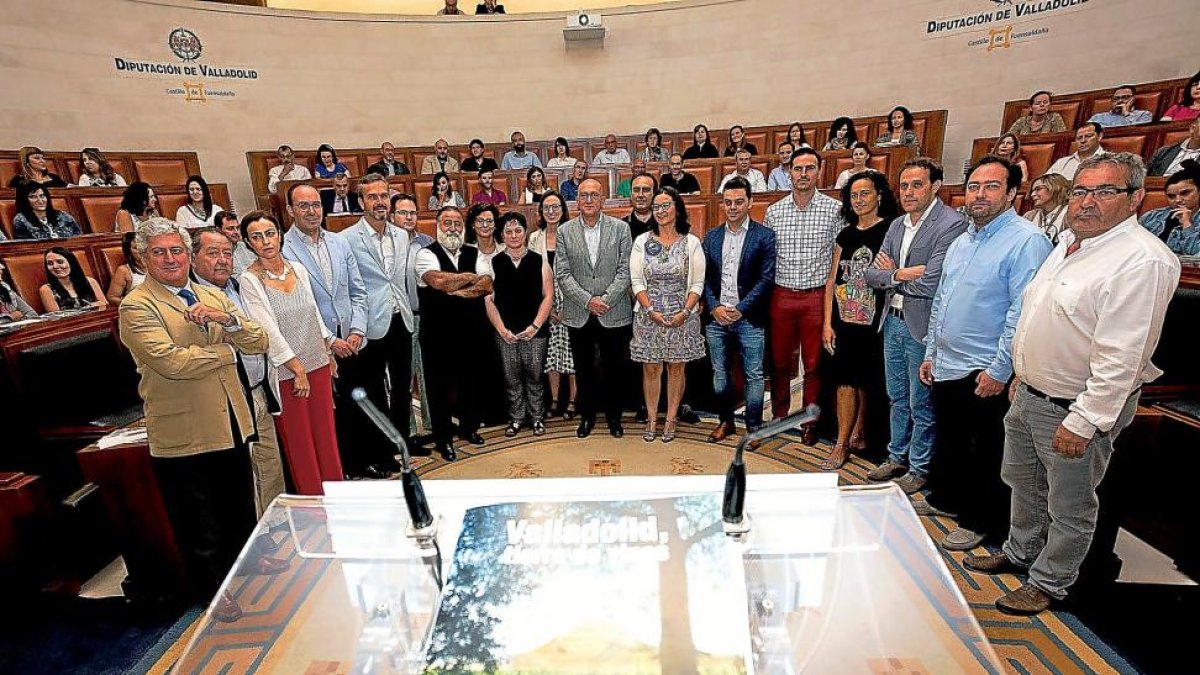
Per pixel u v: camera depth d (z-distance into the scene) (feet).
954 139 23.25
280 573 4.07
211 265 6.32
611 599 3.57
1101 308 5.12
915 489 8.59
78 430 7.78
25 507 6.75
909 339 8.34
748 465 9.80
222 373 6.25
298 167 23.20
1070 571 6.00
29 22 20.81
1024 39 21.40
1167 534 6.88
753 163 19.47
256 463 7.48
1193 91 15.19
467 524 4.13
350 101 26.37
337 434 9.89
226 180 24.99
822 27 24.64
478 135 27.78
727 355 10.43
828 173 18.86
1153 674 5.37
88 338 8.74
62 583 7.11
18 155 19.17
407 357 10.41
